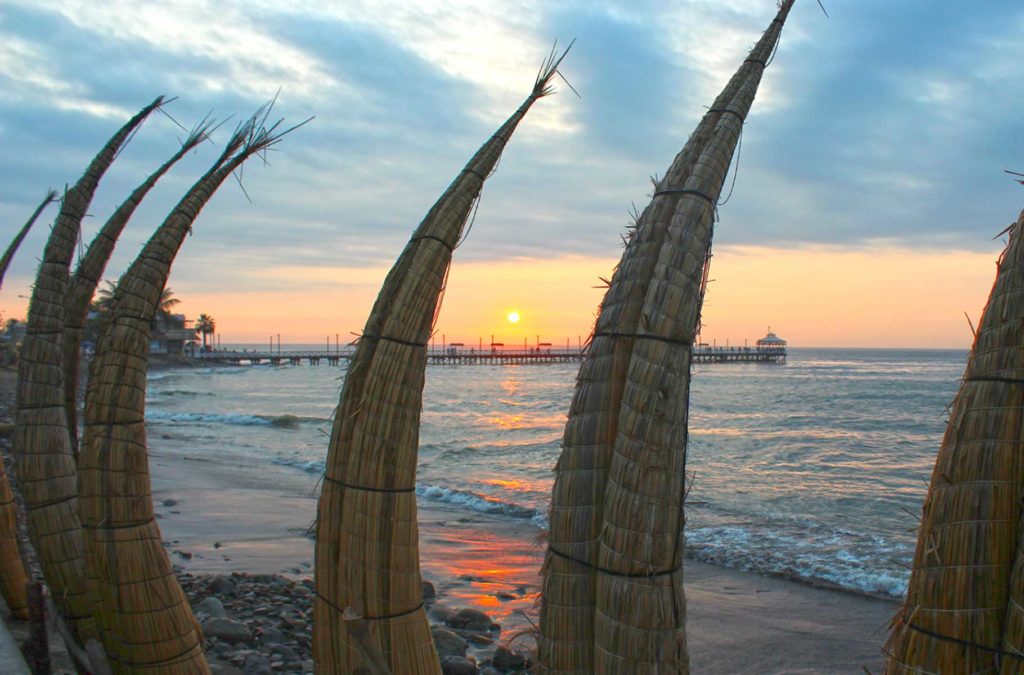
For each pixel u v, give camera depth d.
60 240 4.51
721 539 12.49
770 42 2.83
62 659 5.31
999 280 2.18
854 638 8.12
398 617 3.04
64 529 4.32
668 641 2.35
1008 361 2.11
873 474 20.66
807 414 39.47
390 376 3.08
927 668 2.11
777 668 7.41
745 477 20.06
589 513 2.56
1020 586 2.01
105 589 3.70
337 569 3.19
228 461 21.47
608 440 2.57
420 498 16.84
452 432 32.91
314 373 90.56
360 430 3.09
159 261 3.88
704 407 44.31
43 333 4.43
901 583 9.91
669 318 2.42
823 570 10.59
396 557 3.05
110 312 3.94
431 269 3.15
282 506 14.57
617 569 2.37
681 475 2.43
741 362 119.69
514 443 28.39
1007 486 2.07
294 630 7.32
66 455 4.41
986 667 2.05
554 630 2.57
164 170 4.55
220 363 110.81
